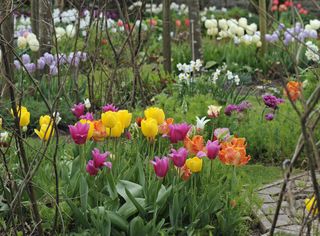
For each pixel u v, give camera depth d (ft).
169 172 16.72
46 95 28.81
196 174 16.97
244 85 35.24
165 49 35.88
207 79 30.22
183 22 58.18
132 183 16.46
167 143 19.43
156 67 36.09
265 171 22.17
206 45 43.37
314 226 15.42
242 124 24.44
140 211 15.79
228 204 16.62
